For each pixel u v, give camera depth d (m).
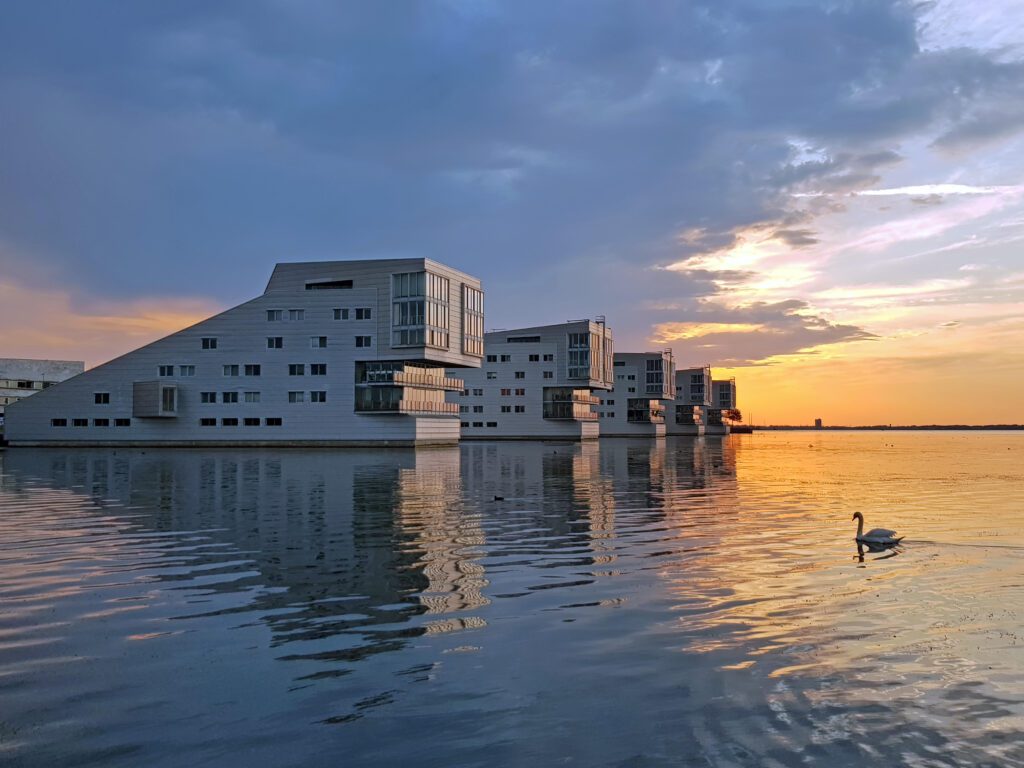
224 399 94.81
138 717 9.45
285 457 73.12
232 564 18.69
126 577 17.22
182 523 26.14
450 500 33.97
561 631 12.86
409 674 10.84
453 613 14.05
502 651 11.80
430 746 8.65
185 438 95.19
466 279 99.75
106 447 95.44
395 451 87.12
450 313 95.62
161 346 95.94
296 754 8.48
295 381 93.62
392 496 35.66
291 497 35.00
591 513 29.58
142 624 13.37
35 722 9.30
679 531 24.72
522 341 143.88
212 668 11.11
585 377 138.88
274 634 12.75
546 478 47.97
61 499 34.25
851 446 142.50
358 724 9.22
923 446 144.88
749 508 31.98
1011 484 46.97
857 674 10.81
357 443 92.88
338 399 92.88
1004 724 9.16
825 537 23.53
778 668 11.05
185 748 8.63
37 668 11.15
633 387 188.38
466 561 19.12
